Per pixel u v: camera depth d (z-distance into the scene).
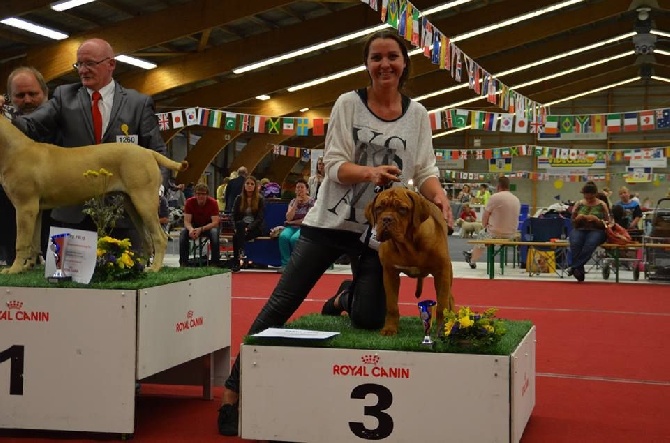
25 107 4.30
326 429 3.00
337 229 3.44
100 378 3.30
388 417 2.95
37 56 16.81
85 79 4.07
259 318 3.54
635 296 9.16
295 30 19.00
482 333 2.89
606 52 28.75
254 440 3.16
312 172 14.95
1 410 3.36
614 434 3.43
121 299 3.28
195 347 3.85
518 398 2.99
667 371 4.82
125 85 20.03
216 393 4.23
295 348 3.03
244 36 19.62
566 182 36.22
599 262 13.57
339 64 21.88
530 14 19.84
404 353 2.93
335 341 3.02
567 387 4.38
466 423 2.87
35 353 3.34
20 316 3.35
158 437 3.37
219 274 4.14
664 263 11.28
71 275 3.43
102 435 3.39
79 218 4.10
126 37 16.39
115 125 4.07
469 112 12.72
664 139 34.41
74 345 3.32
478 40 22.16
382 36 3.38
